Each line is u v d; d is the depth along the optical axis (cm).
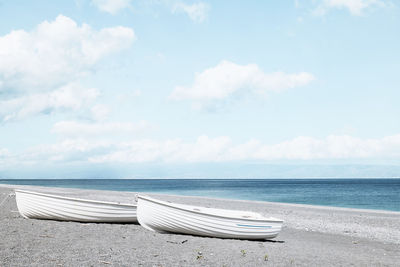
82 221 1672
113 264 929
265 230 1522
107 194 4662
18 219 1692
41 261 912
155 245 1231
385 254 1366
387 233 1930
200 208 1661
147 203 1511
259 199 5750
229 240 1440
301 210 3116
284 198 6056
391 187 12925
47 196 1664
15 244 1095
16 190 1752
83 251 1056
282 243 1502
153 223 1500
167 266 948
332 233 1891
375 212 3108
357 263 1159
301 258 1182
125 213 1694
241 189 10556
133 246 1187
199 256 1078
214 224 1451
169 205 1457
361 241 1672
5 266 851
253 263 1056
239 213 1692
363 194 7675
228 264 1020
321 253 1305
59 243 1155
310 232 1902
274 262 1091
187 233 1491
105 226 1592
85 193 4784
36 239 1198
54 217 1680
